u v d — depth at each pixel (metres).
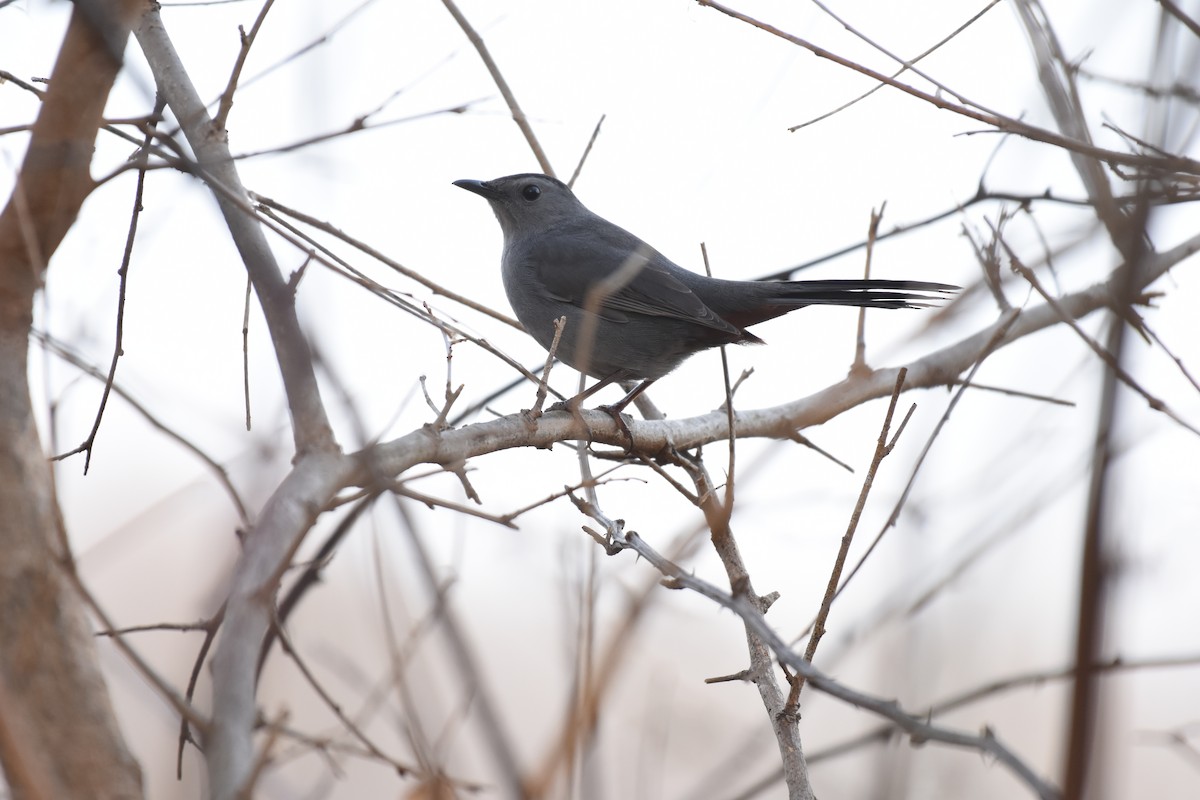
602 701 4.23
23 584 4.48
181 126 7.02
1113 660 3.43
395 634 5.05
